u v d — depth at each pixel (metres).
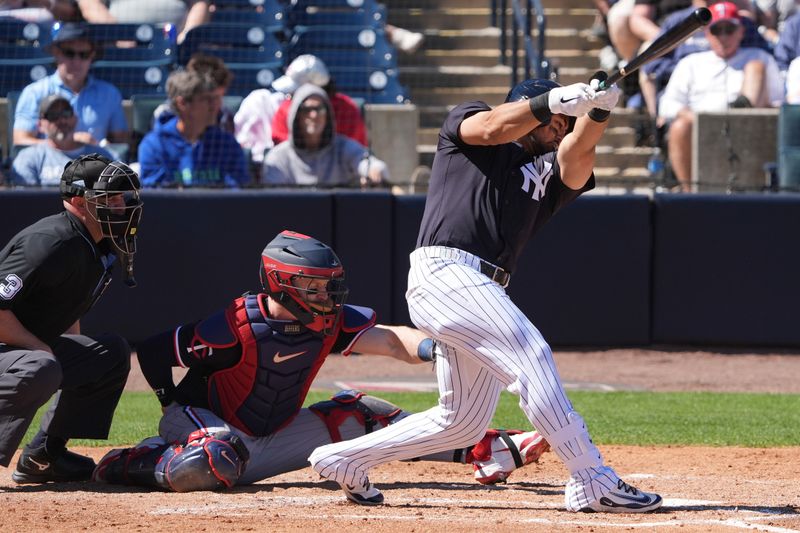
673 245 36.00
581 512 13.67
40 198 33.84
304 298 14.98
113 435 21.86
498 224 13.21
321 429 16.19
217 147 35.53
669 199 35.91
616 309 36.09
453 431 13.83
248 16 43.47
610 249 35.94
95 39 39.66
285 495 15.25
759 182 38.25
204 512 13.72
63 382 15.54
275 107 38.19
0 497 14.82
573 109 12.12
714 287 35.94
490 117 12.62
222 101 37.00
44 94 36.59
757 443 21.50
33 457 16.16
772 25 44.69
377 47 43.34
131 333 34.66
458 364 13.52
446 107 45.56
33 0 40.75
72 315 15.49
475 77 47.25
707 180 38.28
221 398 15.97
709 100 39.72
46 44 40.06
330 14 44.34
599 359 34.75
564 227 35.84
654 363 34.28
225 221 34.81
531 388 12.93
